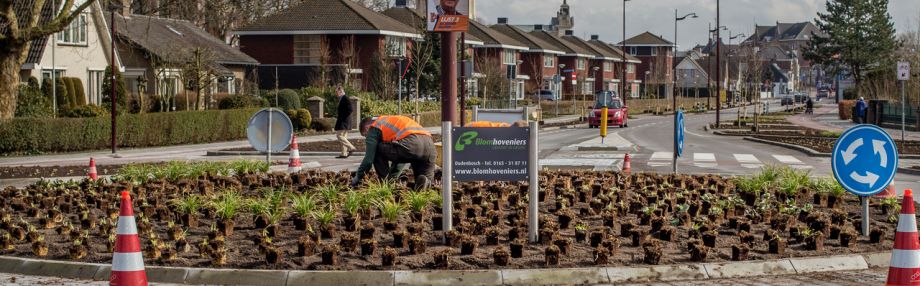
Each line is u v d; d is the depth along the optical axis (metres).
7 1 33.59
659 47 157.00
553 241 11.62
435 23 23.72
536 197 12.34
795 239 12.83
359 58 79.00
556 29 181.00
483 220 13.08
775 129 57.22
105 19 56.03
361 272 10.55
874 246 12.55
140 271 8.81
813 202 16.55
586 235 12.54
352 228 13.08
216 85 63.06
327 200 14.84
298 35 79.44
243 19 86.44
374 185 15.26
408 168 19.33
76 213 14.99
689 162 28.73
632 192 17.33
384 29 78.69
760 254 11.90
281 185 17.38
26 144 35.12
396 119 16.89
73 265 11.15
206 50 56.34
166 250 11.26
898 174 25.75
